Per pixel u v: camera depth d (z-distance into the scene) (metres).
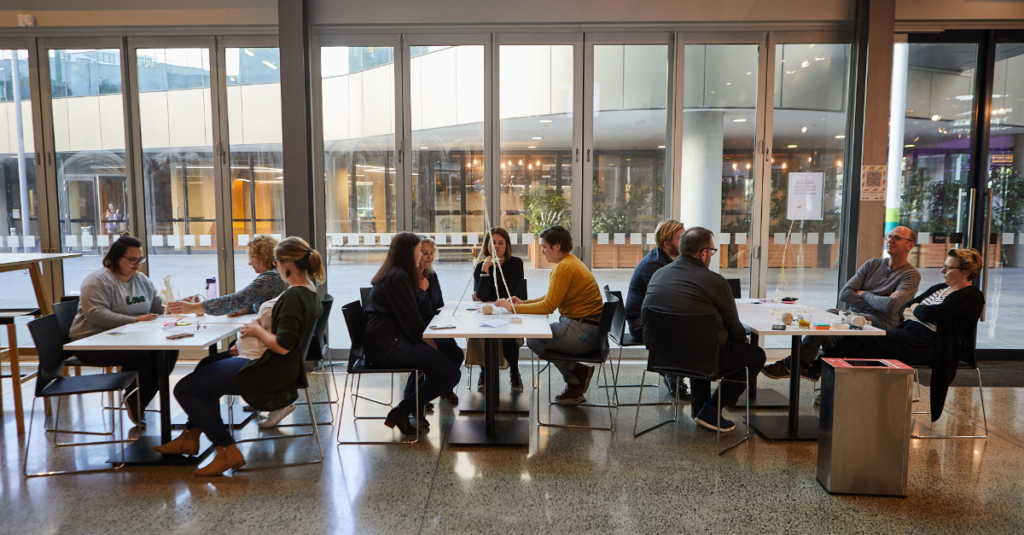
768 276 5.39
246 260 5.44
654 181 5.33
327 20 5.12
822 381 2.97
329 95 5.25
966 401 4.27
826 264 5.38
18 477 3.05
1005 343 5.48
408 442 3.50
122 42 5.23
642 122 5.29
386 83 5.25
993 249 5.48
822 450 2.94
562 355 3.67
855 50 5.16
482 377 4.56
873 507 2.73
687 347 3.27
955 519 2.62
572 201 5.35
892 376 2.77
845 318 3.44
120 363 3.67
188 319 3.58
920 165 5.45
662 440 3.54
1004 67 5.33
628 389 4.61
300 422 3.85
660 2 5.09
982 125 5.36
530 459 3.26
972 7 5.11
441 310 3.96
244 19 5.14
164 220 5.42
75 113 5.34
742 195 5.33
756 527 2.55
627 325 4.47
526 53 5.23
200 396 3.03
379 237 5.38
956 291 3.49
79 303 3.72
